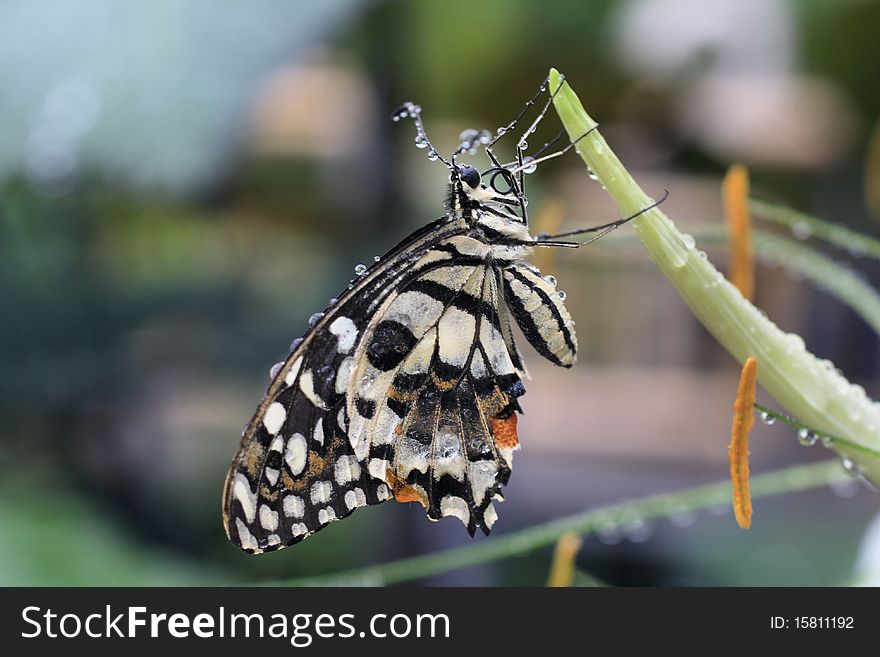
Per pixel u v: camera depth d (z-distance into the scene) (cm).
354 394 32
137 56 39
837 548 47
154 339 55
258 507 31
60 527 43
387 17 44
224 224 58
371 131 46
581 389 70
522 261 32
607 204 64
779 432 62
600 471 57
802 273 36
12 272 46
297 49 39
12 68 39
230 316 57
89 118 38
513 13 59
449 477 32
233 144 38
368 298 32
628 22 61
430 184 64
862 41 60
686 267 31
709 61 63
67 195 42
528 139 63
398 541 44
